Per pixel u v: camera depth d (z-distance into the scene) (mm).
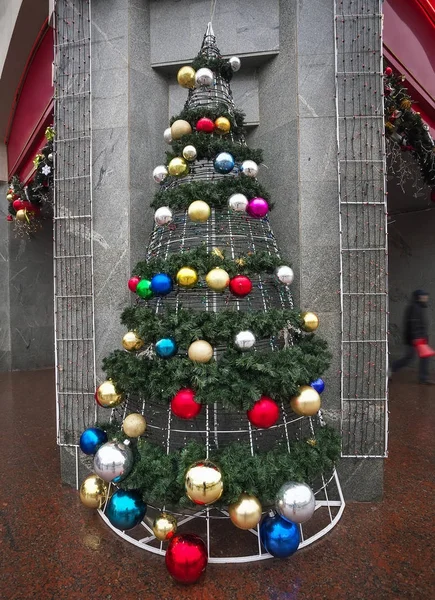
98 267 3600
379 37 3270
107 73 3607
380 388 3297
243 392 2254
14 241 9609
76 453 3547
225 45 3750
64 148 3658
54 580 2316
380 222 3303
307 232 3373
